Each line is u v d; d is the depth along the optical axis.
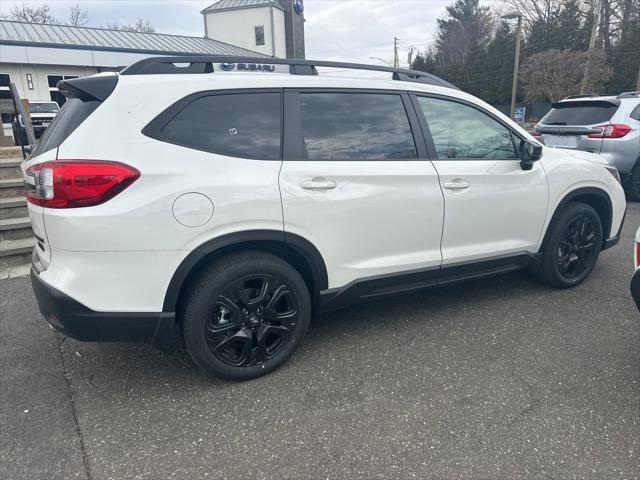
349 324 3.70
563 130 8.04
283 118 2.95
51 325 2.66
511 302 4.03
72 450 2.40
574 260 4.22
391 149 3.26
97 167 2.45
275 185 2.82
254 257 2.85
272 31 36.88
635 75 33.75
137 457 2.35
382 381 2.93
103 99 2.58
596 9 28.89
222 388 2.90
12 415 2.68
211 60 2.86
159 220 2.55
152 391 2.89
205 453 2.36
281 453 2.35
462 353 3.23
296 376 3.01
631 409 2.61
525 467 2.22
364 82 3.24
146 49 23.72
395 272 3.32
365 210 3.10
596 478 2.14
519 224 3.82
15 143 8.72
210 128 2.76
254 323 2.92
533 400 2.71
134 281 2.57
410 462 2.27
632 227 6.47
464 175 3.48
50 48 20.69
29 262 5.31
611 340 3.36
